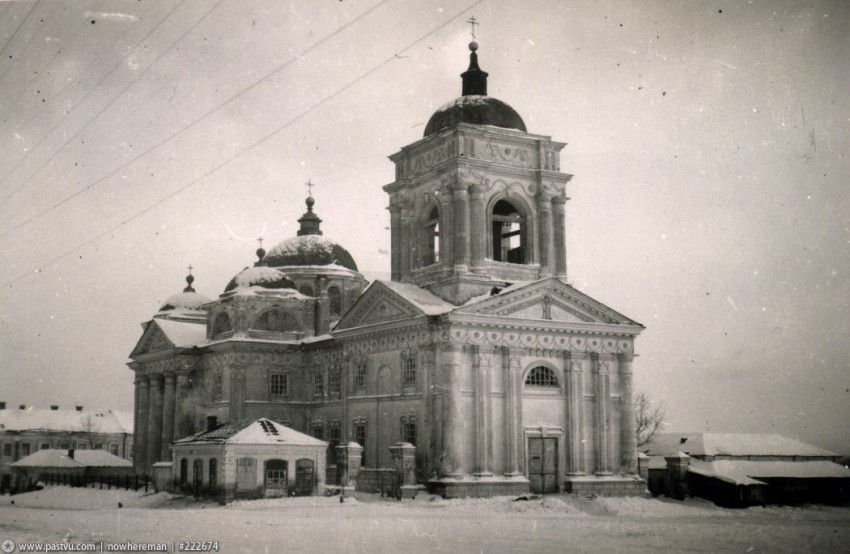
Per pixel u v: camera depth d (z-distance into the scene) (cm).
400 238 7344
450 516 5306
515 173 7100
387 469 6800
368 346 7175
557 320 6750
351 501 6141
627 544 3853
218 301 8456
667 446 7762
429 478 6438
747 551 3647
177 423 8519
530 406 6644
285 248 9256
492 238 7156
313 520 4941
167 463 7288
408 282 7244
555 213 7206
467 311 6412
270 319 8356
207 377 8469
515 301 6638
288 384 8194
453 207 6875
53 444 12269
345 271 9106
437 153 7100
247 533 4231
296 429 8119
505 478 6438
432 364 6550
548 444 6700
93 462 9588
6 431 12006
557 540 3991
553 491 6662
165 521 4922
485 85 7488
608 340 6981
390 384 6925
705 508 6388
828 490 6819
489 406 6450
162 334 8856
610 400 6944
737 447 7425
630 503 6150
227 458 6347
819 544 3881
